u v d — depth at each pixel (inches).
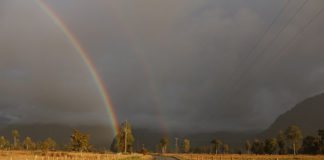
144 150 6067.9
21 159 2071.9
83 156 2874.0
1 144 6284.5
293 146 5969.5
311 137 5398.6
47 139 5462.6
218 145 6786.4
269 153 6269.7
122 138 5226.4
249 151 7347.4
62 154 3152.1
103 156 3029.0
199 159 3506.4
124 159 2790.4
